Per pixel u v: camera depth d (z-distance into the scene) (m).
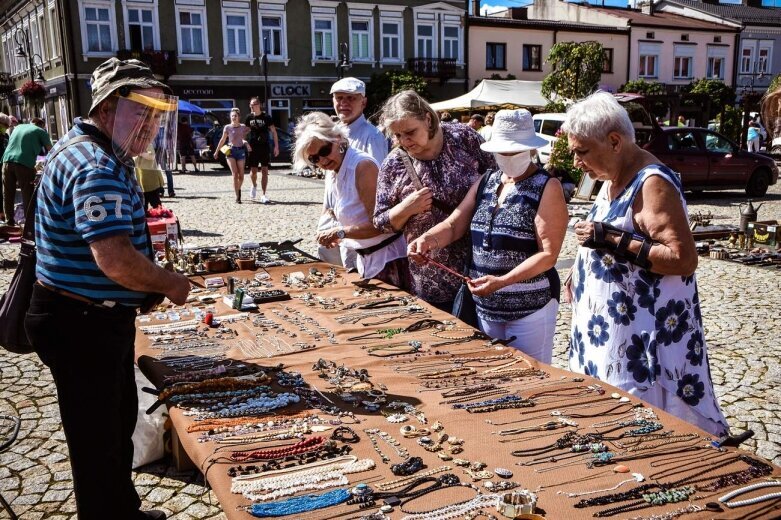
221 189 15.85
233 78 27.34
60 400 2.24
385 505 1.63
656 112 21.52
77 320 2.17
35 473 3.23
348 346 2.83
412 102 3.08
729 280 7.01
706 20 36.09
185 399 2.27
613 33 32.19
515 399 2.25
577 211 11.02
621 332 2.46
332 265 4.38
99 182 2.04
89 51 25.20
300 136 3.63
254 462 1.86
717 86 29.94
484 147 2.76
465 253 3.32
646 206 2.31
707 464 1.81
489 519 1.57
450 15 29.83
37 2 27.62
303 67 28.39
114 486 2.34
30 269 2.26
